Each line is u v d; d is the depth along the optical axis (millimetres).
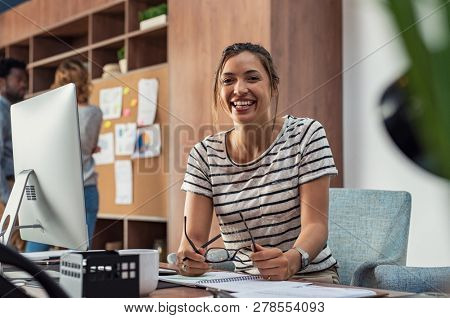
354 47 2238
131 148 3027
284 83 2287
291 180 1155
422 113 117
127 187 3051
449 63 113
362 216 1440
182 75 2734
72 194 941
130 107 3072
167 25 2883
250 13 2387
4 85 3012
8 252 455
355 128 2139
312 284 847
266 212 1155
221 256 1177
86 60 3479
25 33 3953
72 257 686
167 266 1150
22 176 1015
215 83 1268
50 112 972
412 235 1602
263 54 1227
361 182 1957
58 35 3914
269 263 895
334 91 2287
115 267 676
